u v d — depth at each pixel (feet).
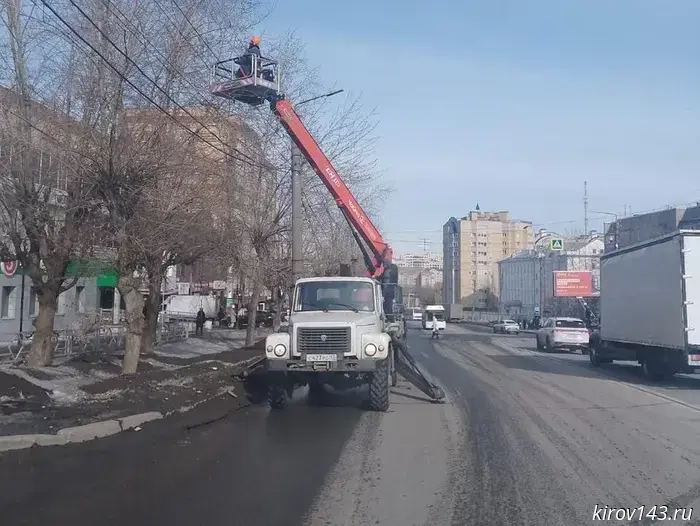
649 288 64.95
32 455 27.73
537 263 311.47
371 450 30.48
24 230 47.16
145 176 42.83
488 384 59.31
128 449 29.68
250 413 41.75
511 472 26.40
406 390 53.93
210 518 20.18
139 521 19.77
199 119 48.67
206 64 49.88
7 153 40.98
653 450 30.83
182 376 51.88
